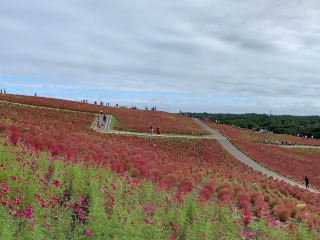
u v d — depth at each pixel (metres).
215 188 18.92
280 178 38.81
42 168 9.74
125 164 18.83
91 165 12.73
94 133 38.12
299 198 24.64
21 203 6.41
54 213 6.18
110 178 10.84
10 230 4.78
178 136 57.19
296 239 10.31
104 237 5.47
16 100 51.28
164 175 18.86
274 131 154.12
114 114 64.81
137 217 6.87
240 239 8.32
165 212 8.78
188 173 23.39
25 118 36.28
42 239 4.70
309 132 145.75
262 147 68.44
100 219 5.89
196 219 8.14
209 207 10.45
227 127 100.69
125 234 5.74
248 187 23.47
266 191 24.20
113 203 7.42
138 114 75.06
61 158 12.69
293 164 56.34
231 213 10.05
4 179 7.27
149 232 6.41
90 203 7.95
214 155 47.34
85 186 9.30
